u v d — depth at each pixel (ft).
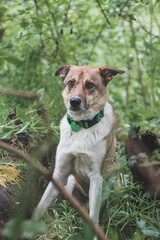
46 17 17.65
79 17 20.59
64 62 21.47
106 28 21.47
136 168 11.57
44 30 19.77
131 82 24.32
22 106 16.30
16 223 5.12
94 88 11.59
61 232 10.48
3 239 7.44
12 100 15.60
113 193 12.02
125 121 18.33
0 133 12.10
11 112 13.43
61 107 16.98
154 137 11.62
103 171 12.15
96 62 25.29
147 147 11.60
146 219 10.60
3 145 6.52
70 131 11.75
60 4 18.06
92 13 23.41
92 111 11.48
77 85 11.49
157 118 10.11
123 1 15.03
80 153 11.39
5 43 15.89
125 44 22.03
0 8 14.87
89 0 20.11
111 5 15.40
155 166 11.36
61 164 11.82
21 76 19.21
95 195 11.21
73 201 6.03
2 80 19.24
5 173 10.67
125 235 10.80
